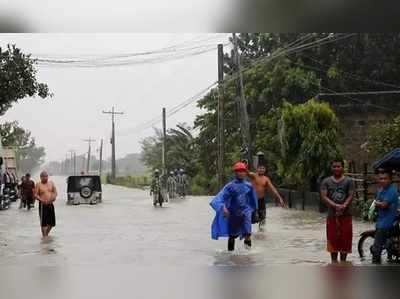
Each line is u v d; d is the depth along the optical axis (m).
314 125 25.98
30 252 13.46
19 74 21.77
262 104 40.00
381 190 10.99
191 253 13.05
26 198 29.66
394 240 10.94
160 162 71.69
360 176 22.03
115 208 29.44
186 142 60.97
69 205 32.59
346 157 31.44
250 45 42.78
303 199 26.23
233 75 39.88
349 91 37.12
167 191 38.47
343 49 36.94
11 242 15.30
